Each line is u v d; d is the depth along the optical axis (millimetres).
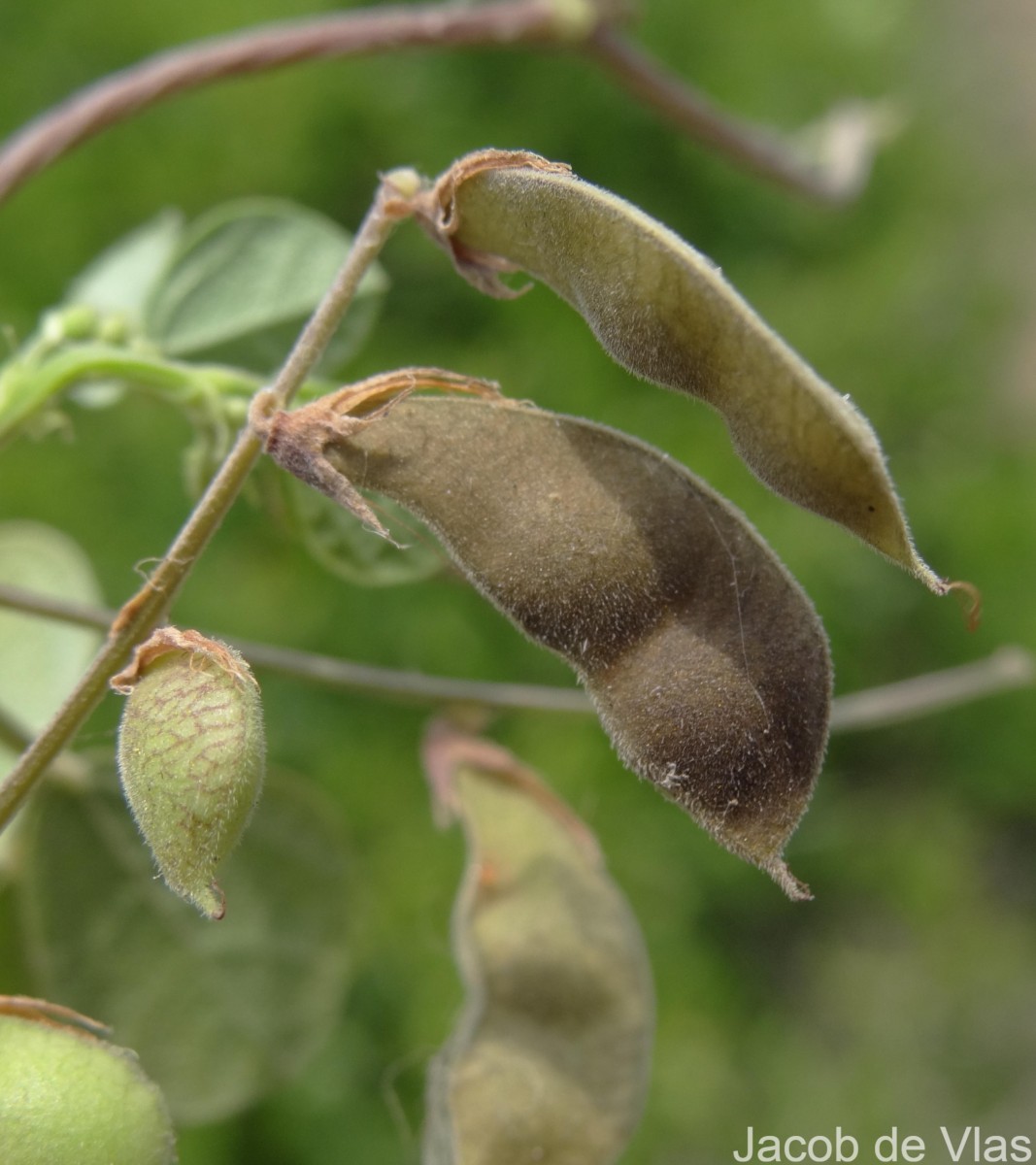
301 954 110
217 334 112
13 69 319
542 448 88
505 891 103
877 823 322
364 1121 245
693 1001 278
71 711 85
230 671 84
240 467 85
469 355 301
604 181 334
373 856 270
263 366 113
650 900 280
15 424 99
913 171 375
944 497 336
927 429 347
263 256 113
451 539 87
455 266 88
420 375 88
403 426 87
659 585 87
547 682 287
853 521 83
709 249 339
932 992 307
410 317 305
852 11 384
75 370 99
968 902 323
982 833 337
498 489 87
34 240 295
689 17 354
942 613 325
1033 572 330
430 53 331
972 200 383
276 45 115
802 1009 298
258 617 276
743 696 86
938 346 359
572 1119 99
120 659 85
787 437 82
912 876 315
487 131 329
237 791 83
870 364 345
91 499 283
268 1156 243
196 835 82
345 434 86
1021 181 393
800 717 86
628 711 86
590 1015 101
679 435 294
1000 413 357
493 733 277
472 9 124
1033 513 336
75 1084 87
